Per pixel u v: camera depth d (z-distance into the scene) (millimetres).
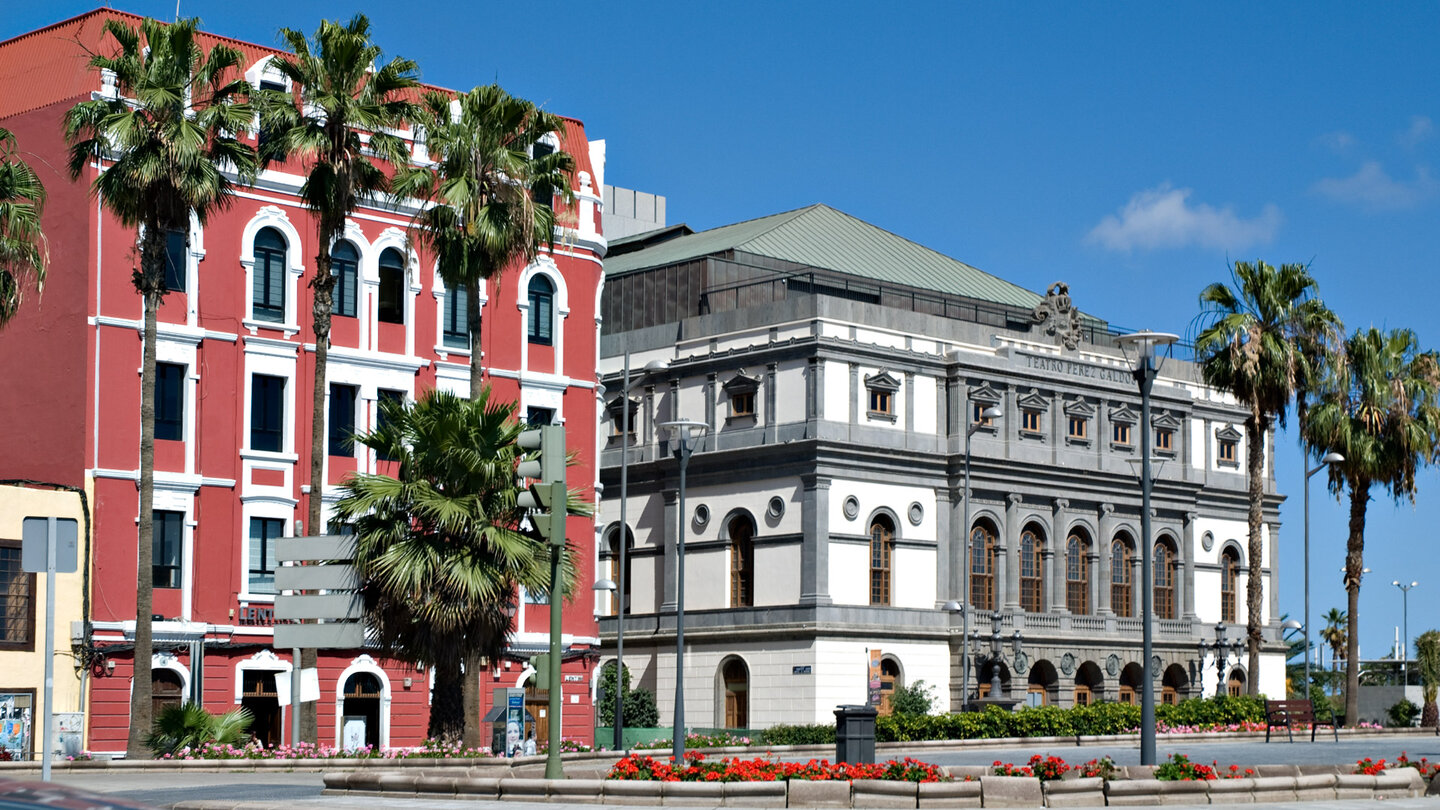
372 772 31984
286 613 27328
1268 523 95688
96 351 52031
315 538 27453
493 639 39844
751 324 79562
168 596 52781
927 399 80062
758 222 98438
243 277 55438
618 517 83875
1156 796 30422
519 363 61812
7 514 49094
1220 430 92438
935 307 88062
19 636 48844
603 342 87000
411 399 58656
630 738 67750
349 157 47438
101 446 51750
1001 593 80812
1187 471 89938
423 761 39094
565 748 48938
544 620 61250
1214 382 70500
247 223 55500
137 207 44531
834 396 76188
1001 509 81375
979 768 31406
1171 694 88750
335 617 27250
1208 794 30781
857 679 75125
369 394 57719
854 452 76125
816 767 30250
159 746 43000
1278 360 68312
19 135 54719
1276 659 94562
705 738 56219
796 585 75375
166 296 53750
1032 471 82375
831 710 73875
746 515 78312
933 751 55688
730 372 79812
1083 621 83812
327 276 47500
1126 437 87625
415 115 48406
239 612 54156
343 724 55312
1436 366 76938
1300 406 73625
